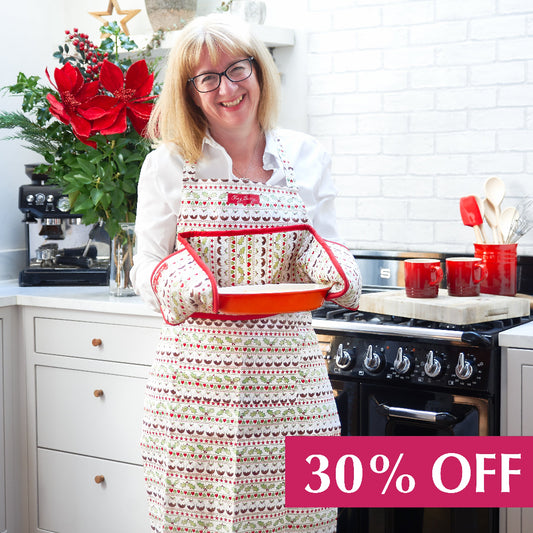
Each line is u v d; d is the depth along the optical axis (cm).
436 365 213
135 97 259
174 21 307
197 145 182
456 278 233
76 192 268
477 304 216
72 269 317
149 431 185
